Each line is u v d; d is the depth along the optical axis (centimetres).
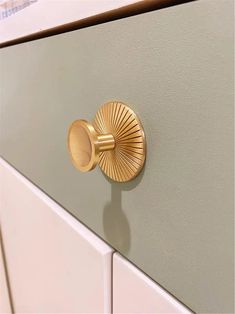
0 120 54
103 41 24
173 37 19
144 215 24
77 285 36
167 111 20
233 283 19
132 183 25
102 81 26
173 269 23
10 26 40
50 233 41
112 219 28
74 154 24
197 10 17
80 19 27
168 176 21
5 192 59
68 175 35
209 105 18
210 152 18
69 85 30
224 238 19
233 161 17
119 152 24
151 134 22
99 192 29
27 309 62
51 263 43
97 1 24
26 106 42
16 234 58
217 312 20
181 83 19
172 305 23
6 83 46
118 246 28
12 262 65
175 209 21
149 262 25
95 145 23
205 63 17
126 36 22
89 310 35
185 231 21
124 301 29
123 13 22
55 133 35
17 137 48
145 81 21
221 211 18
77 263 35
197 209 20
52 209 39
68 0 28
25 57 38
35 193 44
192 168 19
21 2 35
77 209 34
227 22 16
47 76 34
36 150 42
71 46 28
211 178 18
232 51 16
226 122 17
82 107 29
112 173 26
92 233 32
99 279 31
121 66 23
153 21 20
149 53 21
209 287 20
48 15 31
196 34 17
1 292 72
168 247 23
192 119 19
